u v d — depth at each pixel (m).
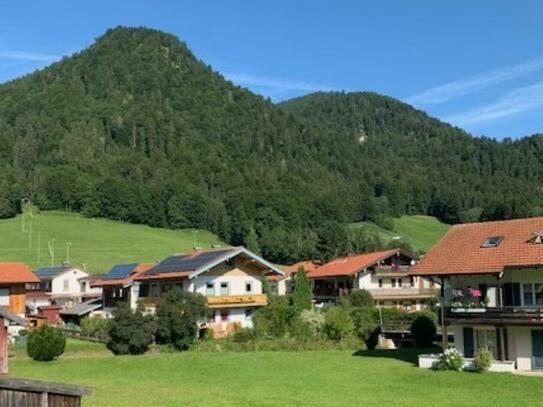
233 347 58.47
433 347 56.81
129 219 171.50
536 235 44.22
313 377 40.81
